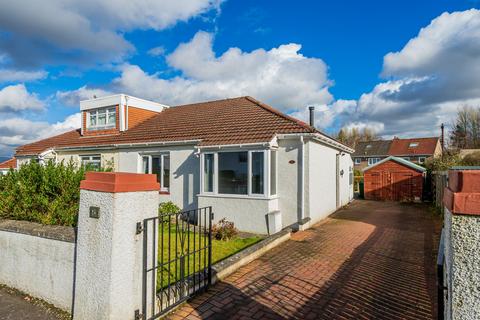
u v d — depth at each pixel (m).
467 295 1.62
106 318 3.56
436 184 15.90
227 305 4.62
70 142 18.66
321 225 11.08
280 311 4.46
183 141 12.47
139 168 14.38
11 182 6.01
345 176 18.47
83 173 5.93
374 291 5.19
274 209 10.49
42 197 5.42
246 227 10.24
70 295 4.30
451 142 49.28
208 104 17.89
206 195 11.12
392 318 4.30
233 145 10.39
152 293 4.07
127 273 3.74
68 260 4.33
